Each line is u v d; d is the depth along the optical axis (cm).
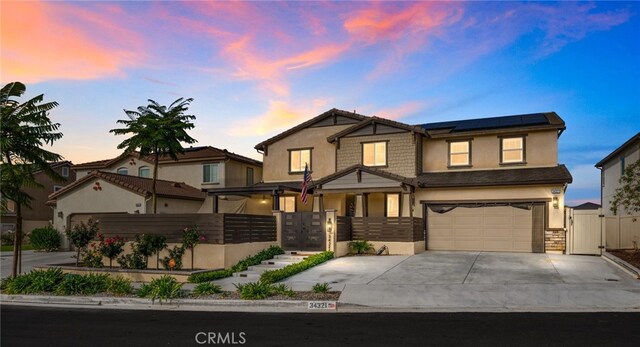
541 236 2088
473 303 1081
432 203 2294
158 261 1617
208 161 3158
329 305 1058
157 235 1608
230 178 3191
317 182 2312
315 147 2653
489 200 2192
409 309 1037
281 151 2736
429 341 763
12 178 1376
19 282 1294
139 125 2420
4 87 1371
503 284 1277
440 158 2448
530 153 2277
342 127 2598
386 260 1822
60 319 963
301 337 795
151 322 926
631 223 2130
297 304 1073
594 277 1379
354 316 972
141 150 2478
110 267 1617
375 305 1070
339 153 2544
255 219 1806
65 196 2748
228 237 1614
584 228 1994
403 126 2375
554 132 2245
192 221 1633
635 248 1947
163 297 1125
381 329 850
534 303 1071
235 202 2897
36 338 800
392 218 2055
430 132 2466
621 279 1344
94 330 858
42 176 3756
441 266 1633
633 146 2361
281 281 1366
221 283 1368
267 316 978
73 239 1633
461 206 2244
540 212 2100
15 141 1370
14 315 1012
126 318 968
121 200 2583
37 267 1652
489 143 2356
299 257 1784
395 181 2155
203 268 1595
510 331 827
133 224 1711
